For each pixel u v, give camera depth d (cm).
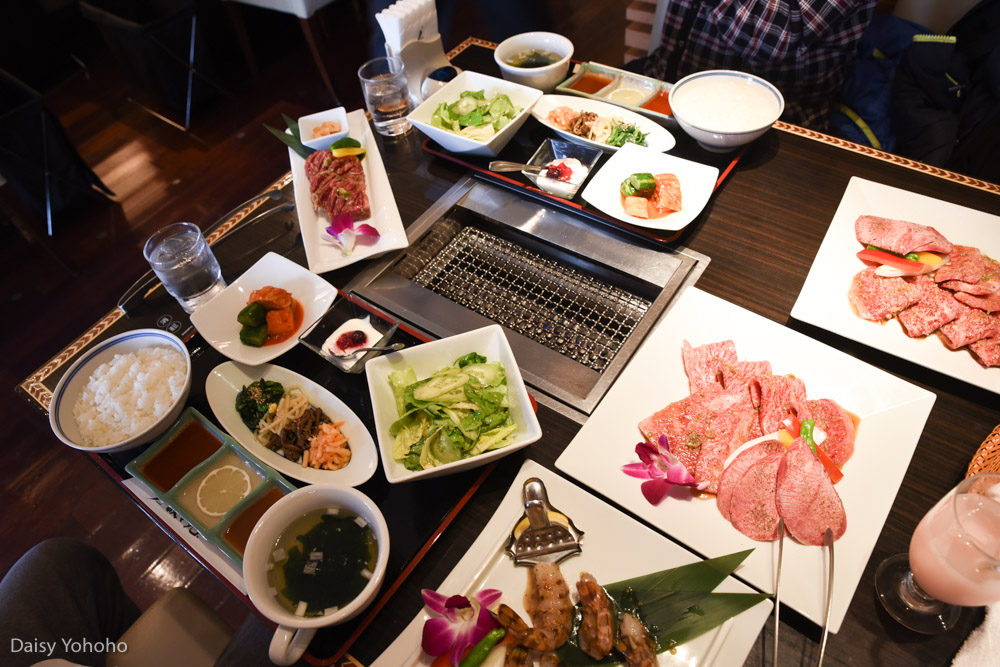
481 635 46
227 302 69
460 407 57
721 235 73
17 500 112
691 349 62
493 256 79
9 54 186
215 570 54
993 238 68
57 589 63
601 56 182
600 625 45
